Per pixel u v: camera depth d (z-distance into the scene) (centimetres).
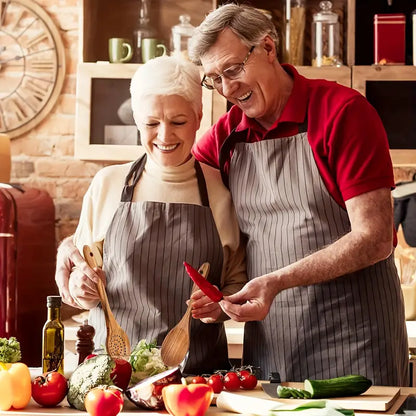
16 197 362
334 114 208
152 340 206
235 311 187
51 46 429
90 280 203
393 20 379
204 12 408
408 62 397
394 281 219
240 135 226
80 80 383
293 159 215
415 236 372
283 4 396
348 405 169
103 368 169
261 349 222
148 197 215
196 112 208
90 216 218
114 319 195
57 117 431
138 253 210
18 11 430
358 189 204
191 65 207
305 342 214
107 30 409
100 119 383
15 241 353
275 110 219
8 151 378
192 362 209
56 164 430
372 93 376
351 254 199
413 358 314
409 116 373
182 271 210
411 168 408
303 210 214
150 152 211
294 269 198
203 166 227
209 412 167
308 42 398
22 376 169
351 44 383
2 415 164
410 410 170
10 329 351
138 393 168
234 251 224
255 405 162
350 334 211
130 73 383
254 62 208
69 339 321
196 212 213
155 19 409
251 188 221
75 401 168
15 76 430
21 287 359
